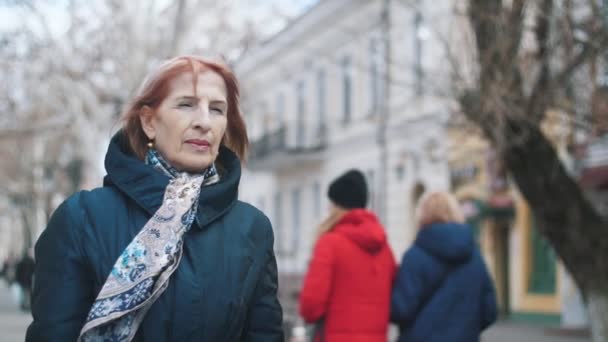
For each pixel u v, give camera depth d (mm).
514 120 9336
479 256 6570
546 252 23188
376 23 26891
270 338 2971
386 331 6484
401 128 28922
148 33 23250
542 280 23391
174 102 2908
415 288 6371
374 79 30297
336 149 34594
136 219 2809
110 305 2662
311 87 36625
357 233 6375
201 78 2945
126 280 2691
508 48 9297
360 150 32344
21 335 20172
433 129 26344
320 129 35688
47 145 43469
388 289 6512
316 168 37031
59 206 2859
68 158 41281
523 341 18719
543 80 9422
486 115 9336
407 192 28828
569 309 21734
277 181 42031
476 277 6473
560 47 9406
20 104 26953
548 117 10031
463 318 6410
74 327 2740
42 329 2730
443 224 6430
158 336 2711
